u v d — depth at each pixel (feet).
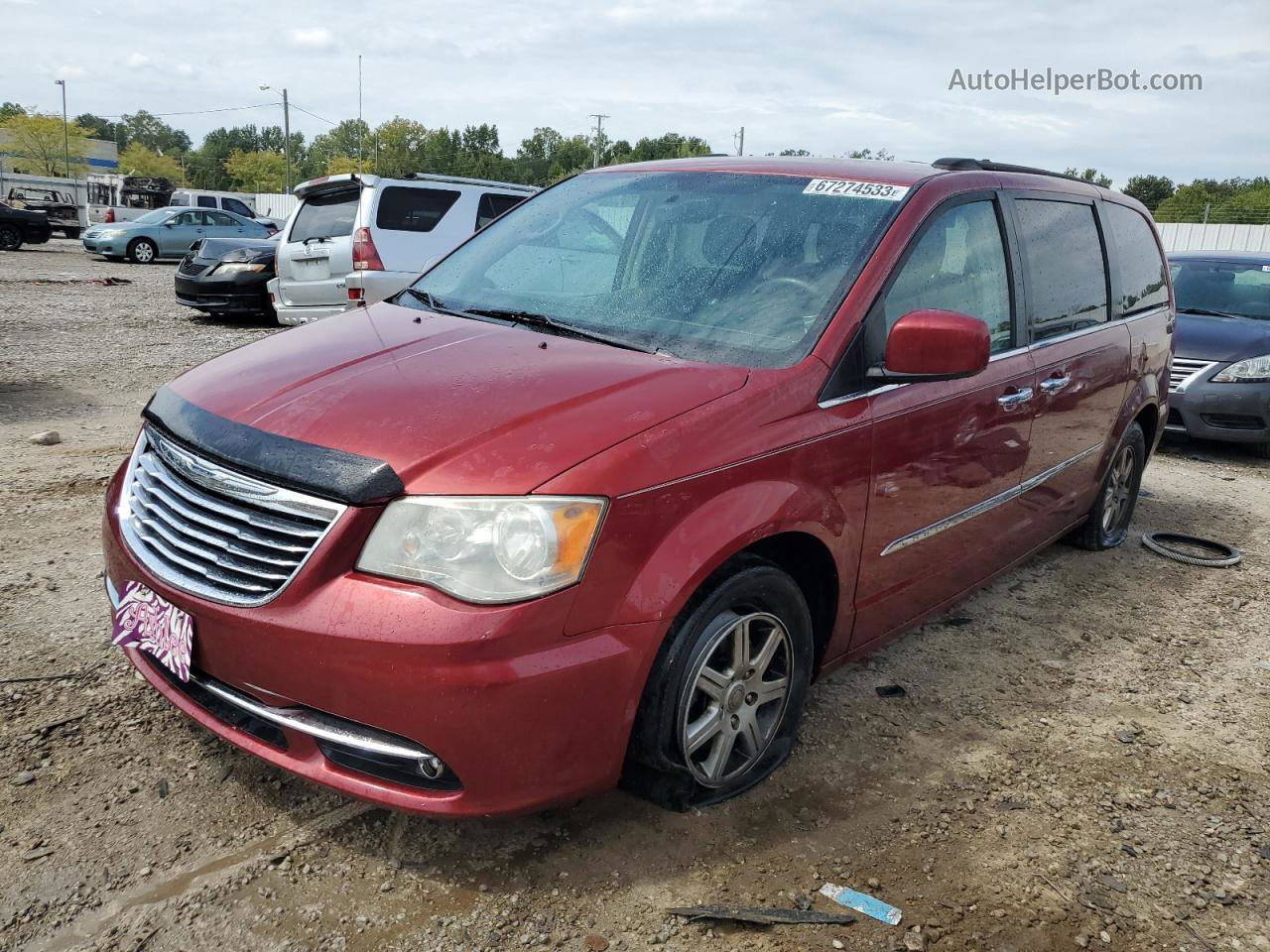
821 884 8.41
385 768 7.64
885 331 10.15
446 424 7.83
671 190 11.98
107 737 9.81
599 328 10.18
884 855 8.88
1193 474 24.95
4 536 15.14
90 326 40.91
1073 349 13.93
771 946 7.68
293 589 7.41
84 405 25.62
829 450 9.32
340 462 7.54
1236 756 11.16
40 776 9.10
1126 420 16.40
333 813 8.86
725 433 8.42
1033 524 14.12
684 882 8.30
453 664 7.07
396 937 7.50
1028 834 9.38
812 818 9.34
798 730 10.49
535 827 8.85
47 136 251.39
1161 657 13.71
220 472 7.95
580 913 7.87
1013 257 12.59
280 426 8.05
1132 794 10.21
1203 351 26.45
